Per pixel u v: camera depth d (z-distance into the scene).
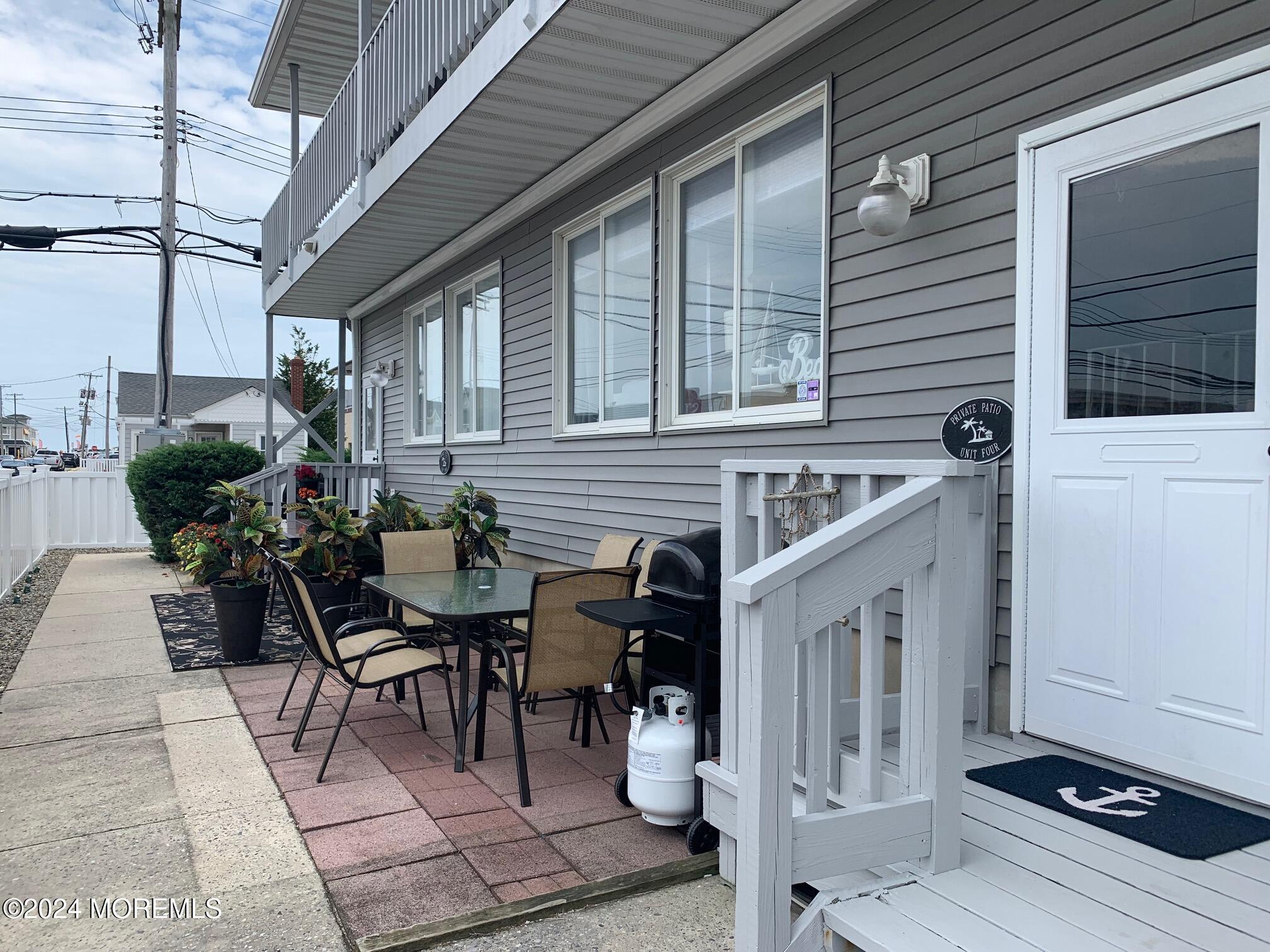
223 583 5.50
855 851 1.95
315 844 2.91
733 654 2.52
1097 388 2.67
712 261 4.51
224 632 5.48
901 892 1.94
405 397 9.01
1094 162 2.65
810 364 3.84
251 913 2.46
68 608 7.44
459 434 7.86
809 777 2.16
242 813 3.16
